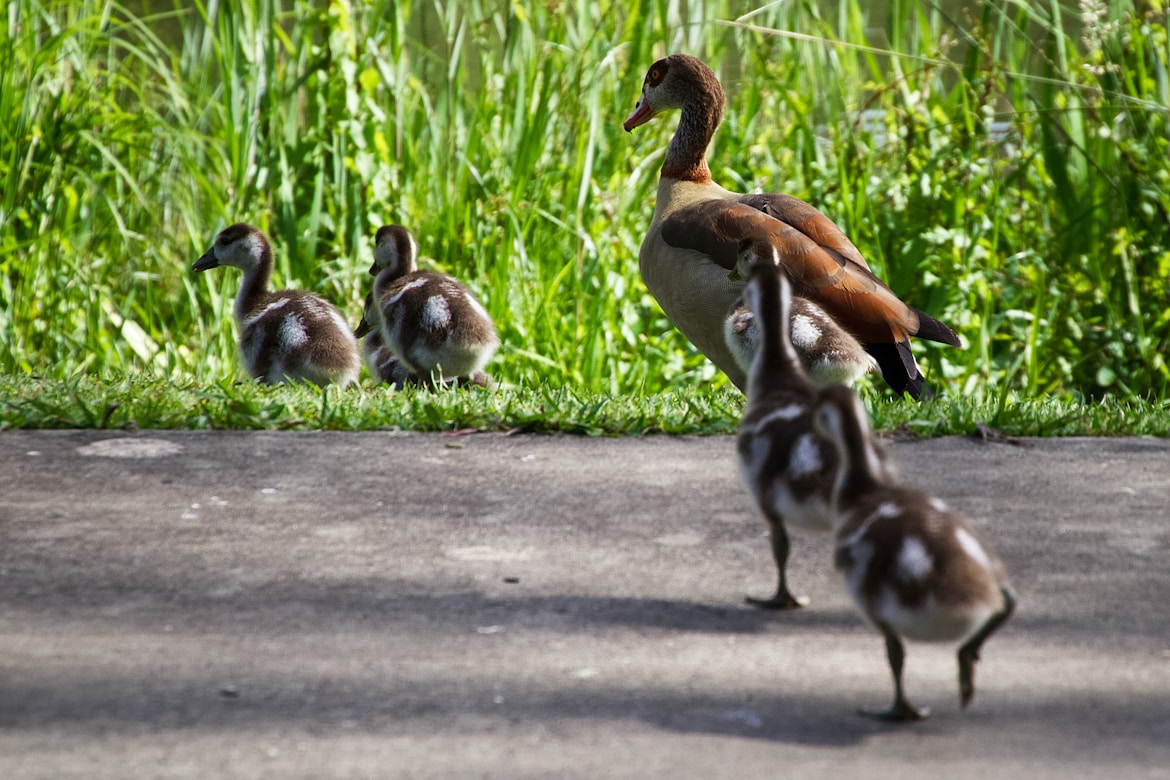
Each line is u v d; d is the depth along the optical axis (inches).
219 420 441.4
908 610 235.6
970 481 395.5
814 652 280.8
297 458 409.7
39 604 301.6
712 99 604.7
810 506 290.2
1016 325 735.1
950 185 753.0
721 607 306.5
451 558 335.0
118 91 885.2
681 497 380.5
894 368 524.1
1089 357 731.4
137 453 409.4
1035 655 279.1
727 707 253.1
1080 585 319.3
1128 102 736.3
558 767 228.4
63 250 729.0
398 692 258.8
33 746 235.0
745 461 307.6
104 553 333.1
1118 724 246.7
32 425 432.1
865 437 258.2
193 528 352.2
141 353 709.9
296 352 575.5
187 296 772.0
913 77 794.2
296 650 279.1
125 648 278.4
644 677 266.8
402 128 791.7
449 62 815.7
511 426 443.5
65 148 746.8
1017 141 786.8
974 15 986.7
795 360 326.6
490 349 577.9
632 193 784.3
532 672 268.8
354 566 328.8
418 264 741.9
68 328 703.7
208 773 226.1
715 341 547.5
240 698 255.4
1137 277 741.3
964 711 252.2
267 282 656.4
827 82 836.6
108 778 223.9
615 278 725.3
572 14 957.8
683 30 860.0
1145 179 737.0
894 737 240.8
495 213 756.6
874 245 749.3
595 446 427.5
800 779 224.1
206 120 830.5
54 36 761.6
